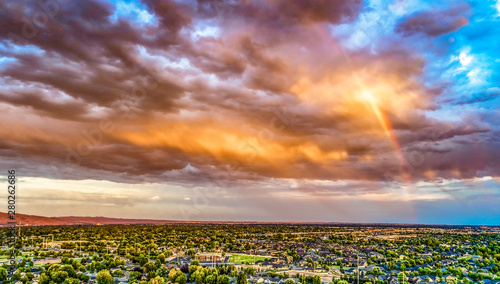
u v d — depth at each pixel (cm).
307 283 19250
